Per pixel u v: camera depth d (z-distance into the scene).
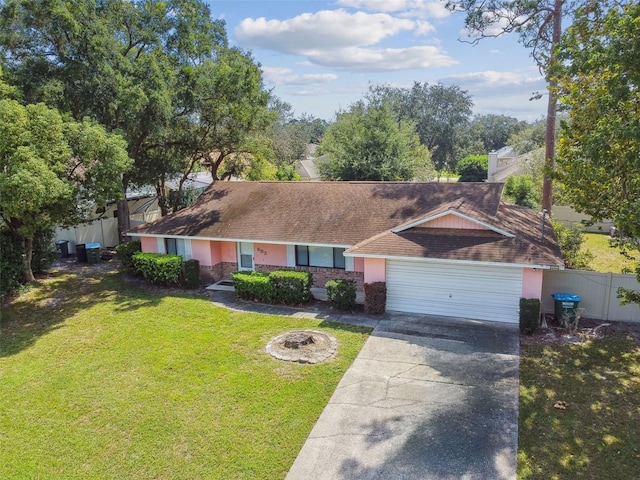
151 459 8.27
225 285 18.62
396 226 16.38
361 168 33.56
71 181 16.23
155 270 18.30
